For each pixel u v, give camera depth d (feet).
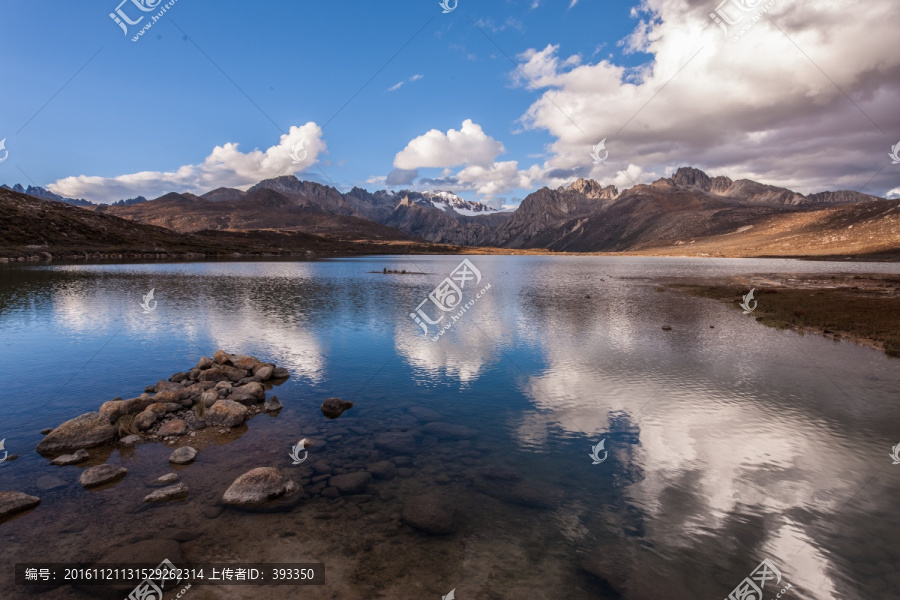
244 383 65.57
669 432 49.01
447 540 30.14
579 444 46.24
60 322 113.60
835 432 48.42
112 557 27.27
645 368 74.79
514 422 52.16
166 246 536.83
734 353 84.74
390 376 70.64
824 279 267.18
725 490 37.19
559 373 72.13
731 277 310.45
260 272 327.47
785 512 33.81
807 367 74.54
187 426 49.60
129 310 135.03
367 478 38.78
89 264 339.98
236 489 34.86
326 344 93.30
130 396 59.98
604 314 136.98
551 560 28.19
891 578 26.86
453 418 53.47
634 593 25.32
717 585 26.14
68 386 63.98
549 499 35.63
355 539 30.07
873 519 32.94
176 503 34.30
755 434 48.34
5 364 75.36
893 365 75.51
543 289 225.15
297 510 33.63
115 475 38.11
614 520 32.78
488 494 36.37
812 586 26.27
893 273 332.19
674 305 157.48
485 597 24.73
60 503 33.94
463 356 83.25
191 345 90.12
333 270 378.94
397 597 24.58
